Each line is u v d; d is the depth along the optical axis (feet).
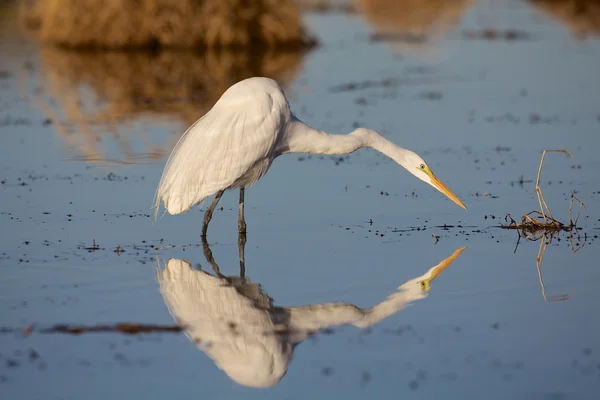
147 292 36.65
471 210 49.34
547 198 51.24
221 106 43.16
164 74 100.17
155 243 43.75
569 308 34.71
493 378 28.68
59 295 36.14
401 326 33.09
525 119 74.33
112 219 47.75
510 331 32.40
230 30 118.62
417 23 148.66
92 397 27.68
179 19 118.62
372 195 53.01
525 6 170.40
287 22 121.29
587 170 57.57
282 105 43.47
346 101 83.41
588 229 45.57
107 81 95.81
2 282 37.63
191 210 49.98
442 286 37.40
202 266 40.24
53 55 114.73
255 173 43.93
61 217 47.98
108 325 33.01
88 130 71.10
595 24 140.05
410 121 74.02
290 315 34.30
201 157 41.88
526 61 106.73
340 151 45.96
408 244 43.42
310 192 53.93
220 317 34.01
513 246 43.06
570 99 82.89
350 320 33.76
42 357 30.32
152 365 29.84
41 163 60.44
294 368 29.71
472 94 86.79
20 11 152.87
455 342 31.50
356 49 120.06
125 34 118.01
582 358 30.07
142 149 64.44
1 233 44.83
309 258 41.37
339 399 27.53
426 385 28.30
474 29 138.41
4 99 84.79
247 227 46.65
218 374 29.32
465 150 63.72
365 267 39.99
